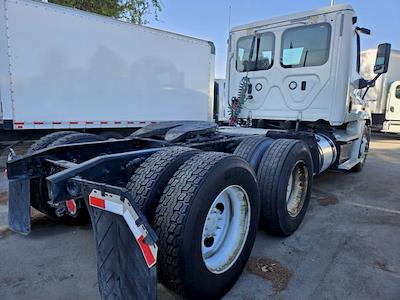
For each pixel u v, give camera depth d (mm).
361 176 6383
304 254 2918
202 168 2041
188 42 8570
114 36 7051
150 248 1551
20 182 2693
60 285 2346
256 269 2635
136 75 7551
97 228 1764
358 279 2508
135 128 7773
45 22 6066
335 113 4625
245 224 2438
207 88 9344
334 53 4527
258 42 5289
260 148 3316
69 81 6508
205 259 2170
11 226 2805
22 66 5910
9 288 2301
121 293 1705
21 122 6004
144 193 1979
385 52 4719
